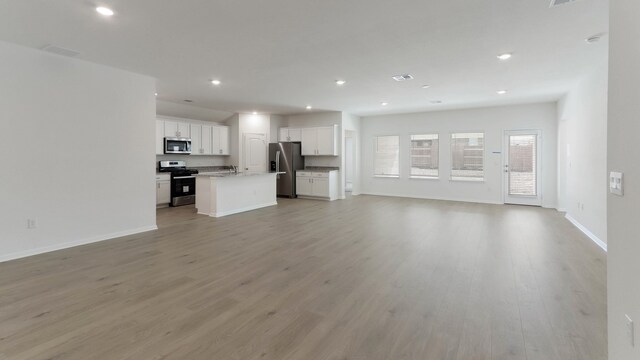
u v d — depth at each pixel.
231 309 2.52
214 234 4.93
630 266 1.43
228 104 7.63
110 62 4.35
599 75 4.43
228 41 3.61
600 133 4.38
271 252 4.00
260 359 1.89
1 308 2.51
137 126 4.93
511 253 3.94
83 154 4.30
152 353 1.94
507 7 2.80
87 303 2.60
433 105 7.77
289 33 3.38
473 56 4.10
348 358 1.90
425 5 2.77
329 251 4.05
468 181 8.38
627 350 1.46
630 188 1.43
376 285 2.98
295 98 6.91
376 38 3.51
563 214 6.55
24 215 3.79
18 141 3.72
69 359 1.88
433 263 3.58
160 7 2.81
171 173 7.66
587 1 2.70
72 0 2.67
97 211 4.47
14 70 3.67
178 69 4.68
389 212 6.86
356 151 9.77
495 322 2.30
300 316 2.41
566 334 2.14
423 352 1.95
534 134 7.55
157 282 3.04
